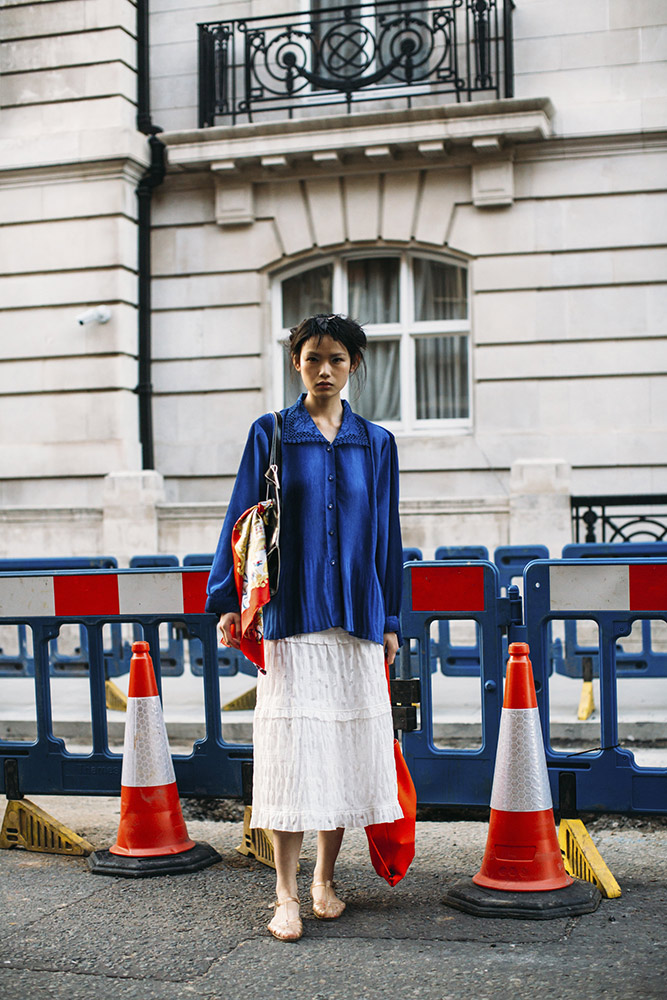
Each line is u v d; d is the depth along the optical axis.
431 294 12.92
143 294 13.00
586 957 3.48
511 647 4.06
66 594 4.93
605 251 12.00
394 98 12.38
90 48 12.85
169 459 13.02
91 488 12.70
